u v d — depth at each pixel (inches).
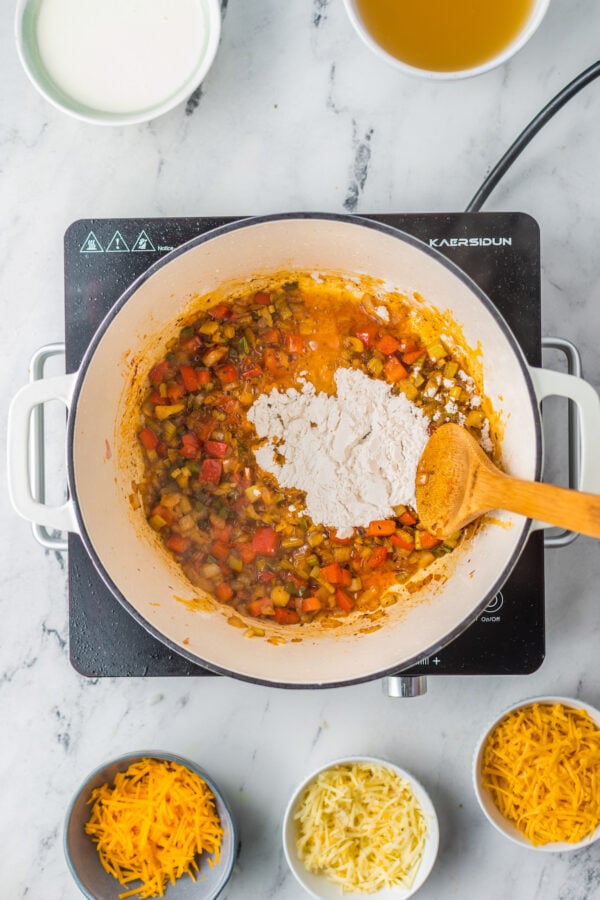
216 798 50.4
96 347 43.7
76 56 50.8
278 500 49.7
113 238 50.4
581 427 44.9
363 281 50.1
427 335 50.3
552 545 50.1
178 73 50.8
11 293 54.2
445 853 53.3
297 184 53.8
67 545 50.7
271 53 53.9
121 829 50.3
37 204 54.2
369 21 48.8
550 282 53.8
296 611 49.9
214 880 50.9
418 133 53.8
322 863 50.7
